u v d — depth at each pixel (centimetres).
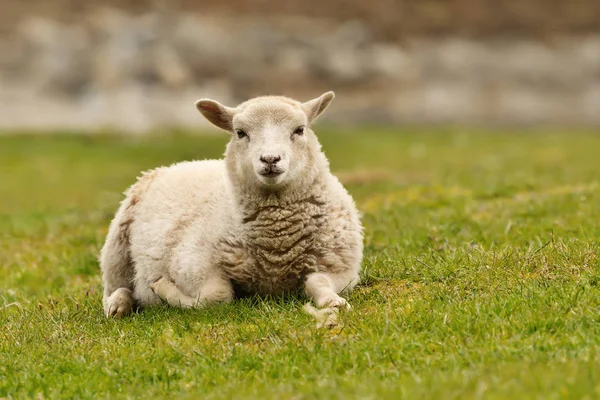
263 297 1391
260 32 8350
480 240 1711
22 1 9031
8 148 5634
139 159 5081
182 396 1014
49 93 7588
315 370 1060
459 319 1169
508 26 9112
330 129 6488
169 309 1402
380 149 5212
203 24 8362
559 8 9356
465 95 7862
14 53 8356
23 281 1894
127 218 1546
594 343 1034
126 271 1563
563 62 8469
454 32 9056
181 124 6731
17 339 1316
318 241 1365
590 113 7619
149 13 8594
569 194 2144
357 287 1434
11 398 1073
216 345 1185
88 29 8188
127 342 1250
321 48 8262
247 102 1441
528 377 924
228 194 1410
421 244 1736
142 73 7338
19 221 2677
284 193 1354
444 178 3020
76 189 3950
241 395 988
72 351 1228
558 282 1295
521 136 6053
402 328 1170
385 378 1009
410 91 7919
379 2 9350
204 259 1384
